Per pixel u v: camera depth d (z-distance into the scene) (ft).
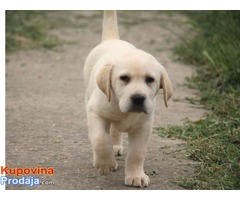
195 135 27.14
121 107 21.24
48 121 29.30
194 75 38.70
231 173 22.99
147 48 48.01
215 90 34.19
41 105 32.17
